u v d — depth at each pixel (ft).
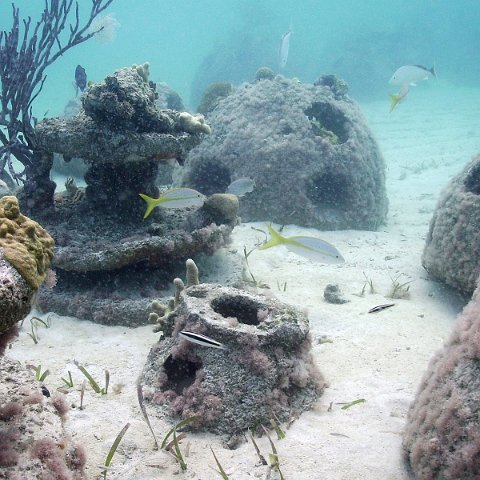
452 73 148.25
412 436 9.05
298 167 29.55
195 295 13.10
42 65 25.41
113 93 16.33
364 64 112.68
